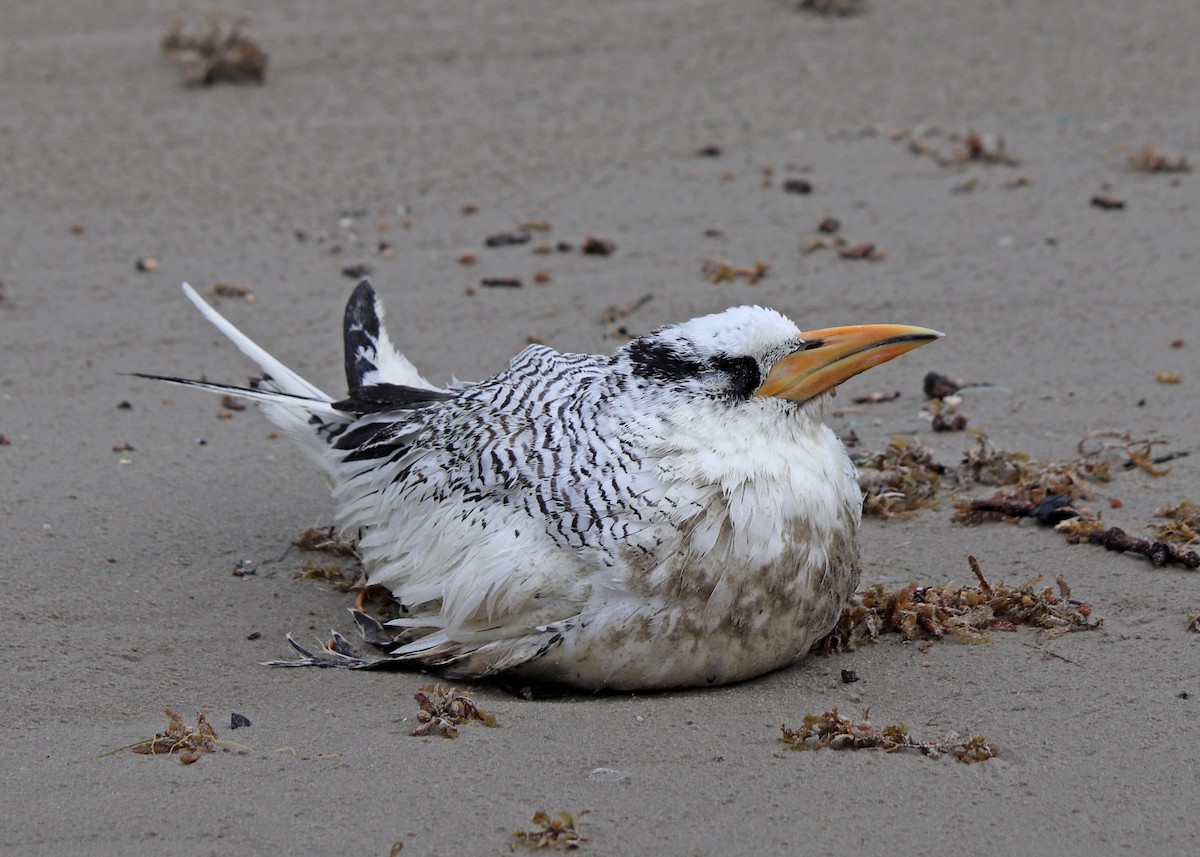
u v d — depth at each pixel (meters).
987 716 9.55
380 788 8.73
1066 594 10.83
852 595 10.79
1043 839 8.20
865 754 9.08
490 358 16.28
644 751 9.14
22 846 8.22
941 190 21.02
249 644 10.85
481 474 10.16
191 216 20.45
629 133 23.14
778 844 8.19
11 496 13.27
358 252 19.44
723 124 23.44
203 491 13.55
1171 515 12.20
